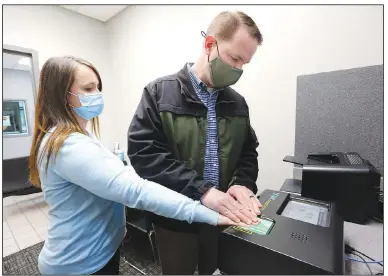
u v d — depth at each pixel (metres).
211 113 0.83
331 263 0.40
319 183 0.83
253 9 1.55
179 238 0.80
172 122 0.76
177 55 2.09
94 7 2.55
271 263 0.44
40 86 0.64
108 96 3.01
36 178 0.69
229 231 0.51
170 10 2.08
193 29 1.92
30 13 2.35
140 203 0.55
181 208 0.56
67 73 0.62
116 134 3.03
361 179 0.78
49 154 0.57
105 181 0.53
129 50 2.62
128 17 2.55
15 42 2.27
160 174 0.70
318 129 1.23
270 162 1.59
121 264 1.54
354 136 1.12
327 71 1.28
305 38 1.35
